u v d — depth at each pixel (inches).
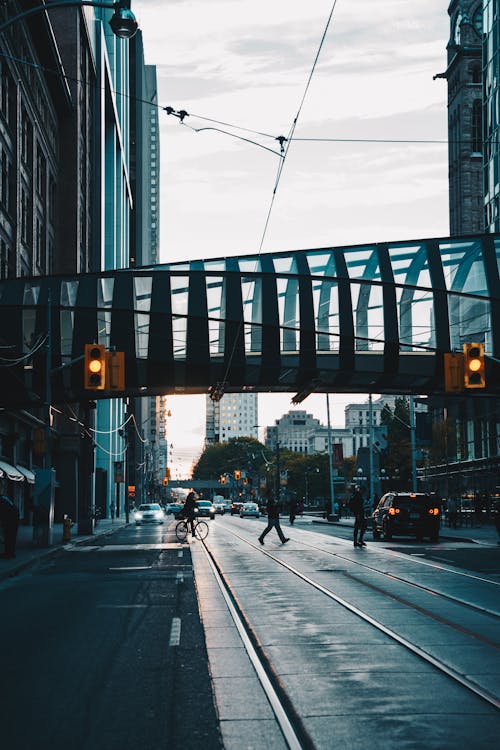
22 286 1708.9
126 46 5334.6
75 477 2694.4
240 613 559.5
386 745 257.0
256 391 1925.4
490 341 1792.6
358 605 590.9
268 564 968.3
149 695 328.2
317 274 1803.6
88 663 394.3
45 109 2477.9
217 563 992.9
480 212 4448.8
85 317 1704.0
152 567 954.1
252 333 1740.9
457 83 4564.5
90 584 769.6
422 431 2519.7
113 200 4200.3
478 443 3073.3
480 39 4515.3
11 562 972.6
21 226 2111.2
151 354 1710.1
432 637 453.7
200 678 358.3
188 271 1743.4
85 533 1796.3
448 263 1823.3
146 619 536.4
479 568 902.4
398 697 319.6
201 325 1723.7
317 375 1820.9
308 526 2517.2
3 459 1974.7
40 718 295.4
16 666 389.1
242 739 266.4
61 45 2847.0
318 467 6722.4
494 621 512.1
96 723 287.7
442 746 255.1
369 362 1760.6
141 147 6501.0
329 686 339.6
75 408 2691.9
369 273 1806.1
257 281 1765.5
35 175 2260.1
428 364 1774.1
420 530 1517.0
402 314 1798.7
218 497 5364.2
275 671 369.1
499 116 3058.6
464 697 319.3
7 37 1895.9
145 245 6963.6
